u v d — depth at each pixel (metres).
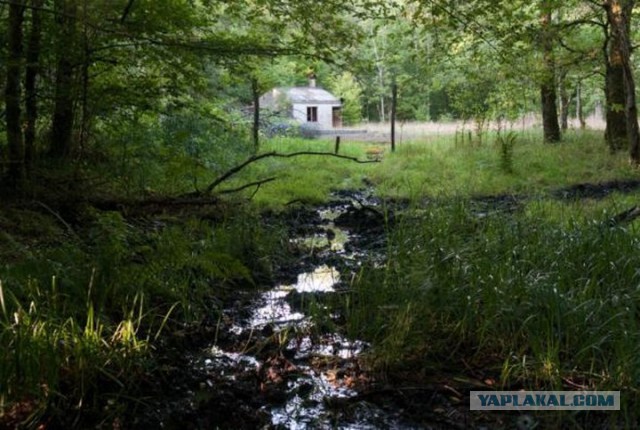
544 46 13.30
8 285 4.37
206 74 10.20
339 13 8.58
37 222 6.39
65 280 4.51
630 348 3.82
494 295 4.69
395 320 4.63
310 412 3.67
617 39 14.80
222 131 13.13
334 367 4.28
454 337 4.62
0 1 6.40
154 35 8.27
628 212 7.37
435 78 20.73
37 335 3.61
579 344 4.18
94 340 3.82
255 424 3.53
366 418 3.61
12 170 7.59
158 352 4.35
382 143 24.16
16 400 3.39
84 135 9.89
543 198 10.25
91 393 3.67
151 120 11.41
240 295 5.88
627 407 3.55
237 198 9.89
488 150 17.34
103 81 9.64
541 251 5.74
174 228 6.69
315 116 41.78
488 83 17.89
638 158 14.30
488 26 9.03
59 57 8.23
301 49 8.52
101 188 8.33
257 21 8.98
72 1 7.60
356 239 8.27
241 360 4.39
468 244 6.24
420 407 3.71
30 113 8.53
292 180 12.87
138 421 3.49
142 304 4.67
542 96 19.05
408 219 7.97
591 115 40.09
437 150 18.41
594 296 4.75
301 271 6.76
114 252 4.99
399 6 8.77
